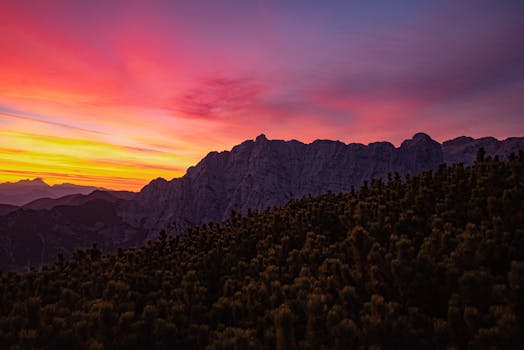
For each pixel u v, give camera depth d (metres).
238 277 10.12
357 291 6.01
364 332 4.01
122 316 5.12
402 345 4.04
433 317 4.80
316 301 4.45
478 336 3.58
